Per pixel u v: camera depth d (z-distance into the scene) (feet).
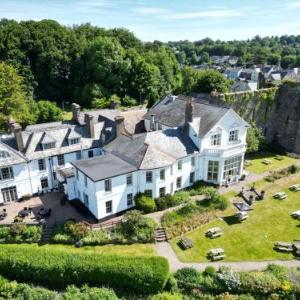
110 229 112.88
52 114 243.40
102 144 155.63
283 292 84.89
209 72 277.03
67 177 131.23
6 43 304.71
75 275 91.97
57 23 352.28
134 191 127.13
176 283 89.20
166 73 351.87
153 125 170.19
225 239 110.22
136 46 397.80
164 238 111.34
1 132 187.73
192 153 140.26
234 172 151.74
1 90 208.95
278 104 203.62
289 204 132.16
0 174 129.90
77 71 328.08
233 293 86.99
